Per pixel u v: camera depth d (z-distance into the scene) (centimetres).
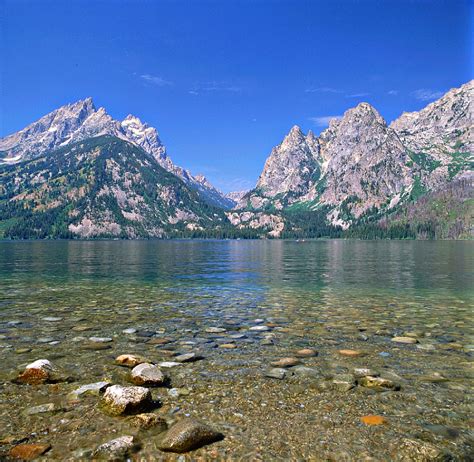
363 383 913
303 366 1035
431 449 631
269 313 1797
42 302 2078
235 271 4288
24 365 1027
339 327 1506
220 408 786
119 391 785
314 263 5816
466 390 874
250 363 1061
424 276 3653
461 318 1683
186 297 2303
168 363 1049
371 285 2941
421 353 1159
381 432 691
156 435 686
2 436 672
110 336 1350
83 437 673
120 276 3603
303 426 714
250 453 630
